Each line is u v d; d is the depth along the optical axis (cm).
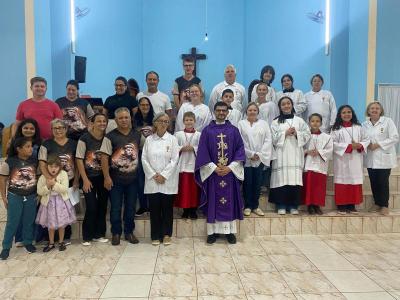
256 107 467
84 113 469
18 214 387
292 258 382
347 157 477
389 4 695
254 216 464
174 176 423
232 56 875
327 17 760
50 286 321
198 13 870
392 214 477
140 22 857
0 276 341
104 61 795
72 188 412
